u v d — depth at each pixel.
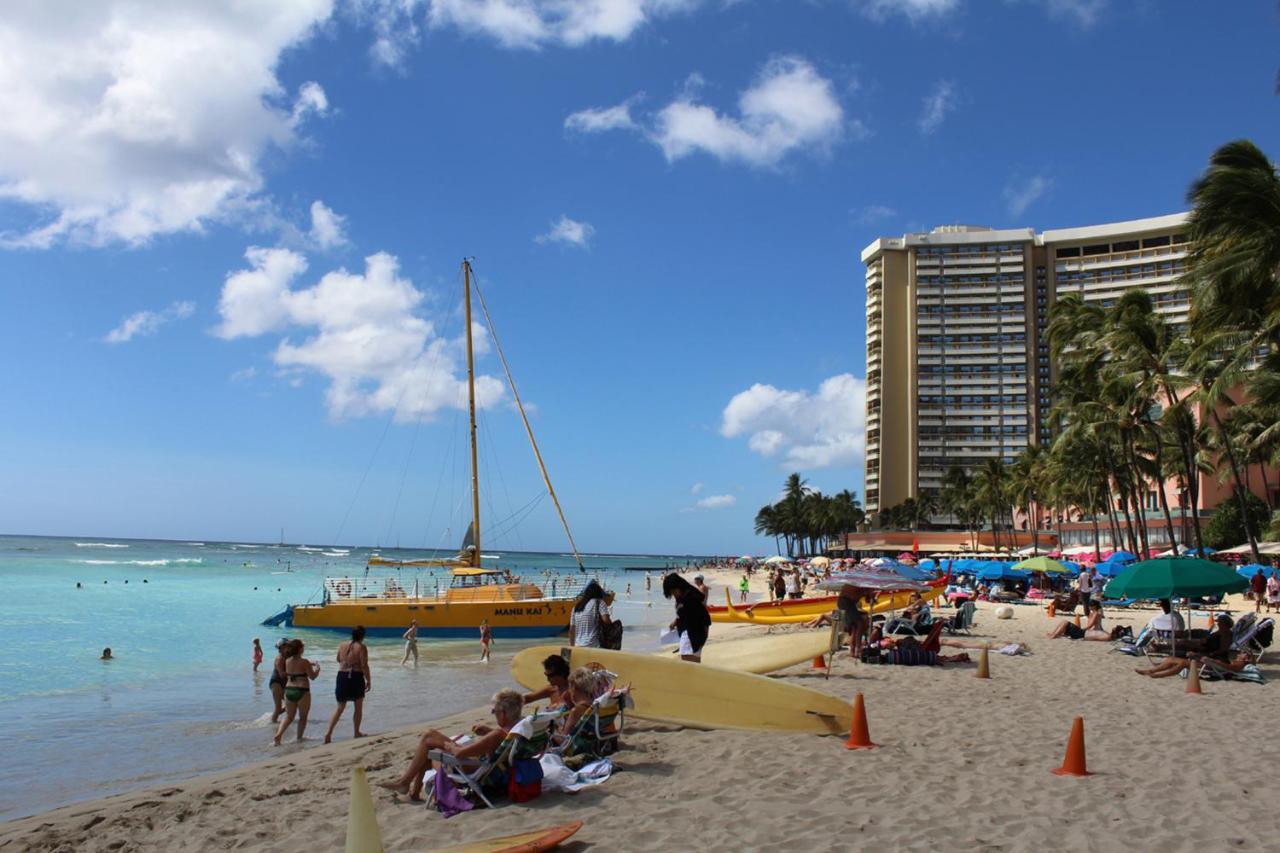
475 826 6.72
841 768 8.20
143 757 12.34
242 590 56.75
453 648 28.39
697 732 10.02
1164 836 6.11
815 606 27.62
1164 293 127.38
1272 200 25.45
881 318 141.00
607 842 6.19
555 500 37.78
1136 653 18.08
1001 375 135.00
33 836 7.69
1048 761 8.45
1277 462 45.72
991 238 137.00
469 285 36.75
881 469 137.12
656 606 52.00
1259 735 9.79
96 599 45.19
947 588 37.81
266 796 8.50
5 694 17.81
